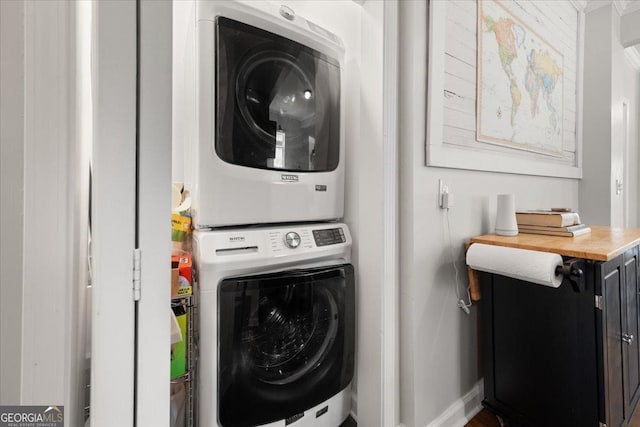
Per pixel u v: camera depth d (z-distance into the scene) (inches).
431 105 47.9
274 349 42.1
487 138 59.3
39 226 19.3
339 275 47.3
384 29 44.7
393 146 46.5
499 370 51.3
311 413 44.8
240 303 38.3
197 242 38.9
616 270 45.1
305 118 48.3
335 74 51.7
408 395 47.6
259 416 39.6
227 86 40.3
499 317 51.1
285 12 45.0
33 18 19.0
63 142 19.9
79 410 23.8
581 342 41.4
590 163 93.7
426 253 48.7
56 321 19.9
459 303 54.3
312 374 44.6
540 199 77.4
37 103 19.1
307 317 44.4
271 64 44.3
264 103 43.9
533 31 72.1
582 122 94.3
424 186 48.2
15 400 19.3
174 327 33.6
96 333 20.4
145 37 21.3
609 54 89.8
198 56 38.5
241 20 40.9
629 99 124.6
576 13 90.4
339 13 55.4
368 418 48.4
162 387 22.6
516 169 66.2
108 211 20.4
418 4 47.1
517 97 67.2
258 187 43.2
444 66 50.3
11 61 18.6
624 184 119.3
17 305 19.1
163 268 22.4
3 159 18.6
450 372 52.9
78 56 22.0
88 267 28.2
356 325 51.1
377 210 46.3
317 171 49.9
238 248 39.8
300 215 47.6
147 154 21.6
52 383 19.8
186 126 48.1
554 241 48.8
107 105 20.1
